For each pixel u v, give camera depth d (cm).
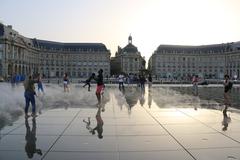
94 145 1000
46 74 18512
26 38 16538
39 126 1316
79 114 1675
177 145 1005
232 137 1122
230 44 18550
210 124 1380
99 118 1538
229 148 970
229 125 1357
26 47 15325
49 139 1078
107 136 1130
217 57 19062
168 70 19850
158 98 2781
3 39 12662
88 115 1639
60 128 1275
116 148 965
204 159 857
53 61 18750
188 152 925
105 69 19588
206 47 19950
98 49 19612
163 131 1223
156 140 1071
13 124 1363
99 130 1238
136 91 3966
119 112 1762
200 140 1074
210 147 982
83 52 19375
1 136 1123
